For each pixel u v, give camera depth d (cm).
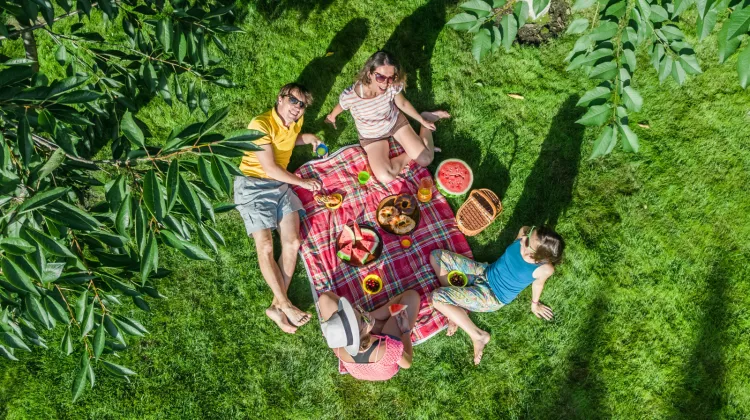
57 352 464
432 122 493
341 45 514
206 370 465
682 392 448
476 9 255
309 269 463
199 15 313
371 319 398
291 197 458
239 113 502
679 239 468
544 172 487
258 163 443
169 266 479
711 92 485
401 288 459
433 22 513
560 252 387
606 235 473
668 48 252
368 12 517
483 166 493
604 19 249
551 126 492
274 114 435
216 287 477
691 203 472
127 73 345
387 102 438
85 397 459
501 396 458
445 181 474
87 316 255
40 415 457
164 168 252
